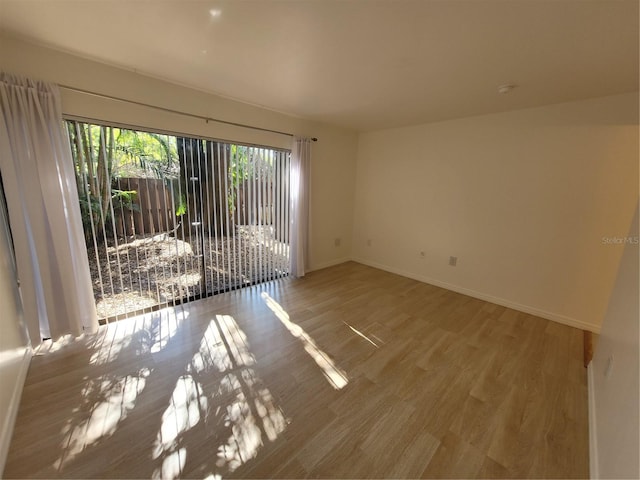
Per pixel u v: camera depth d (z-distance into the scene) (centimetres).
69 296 205
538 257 289
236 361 204
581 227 262
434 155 361
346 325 262
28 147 179
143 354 206
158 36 170
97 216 222
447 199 354
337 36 164
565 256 273
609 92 231
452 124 340
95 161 215
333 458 135
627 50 165
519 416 162
